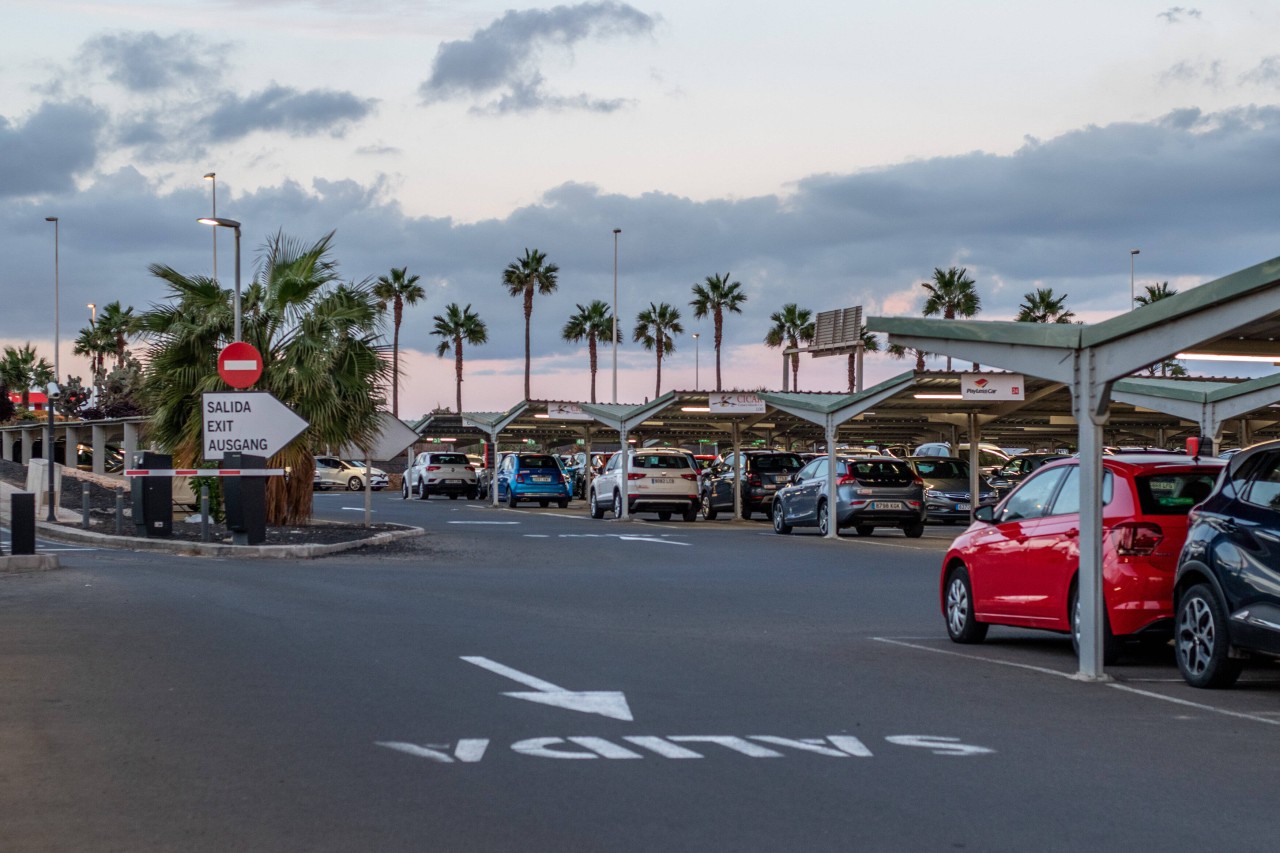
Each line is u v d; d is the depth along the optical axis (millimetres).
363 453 28812
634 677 9633
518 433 53094
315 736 7516
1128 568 10258
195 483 28219
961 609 12398
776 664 10414
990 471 38562
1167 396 24328
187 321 26500
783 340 91812
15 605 13750
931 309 70875
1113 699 9117
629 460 35656
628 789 6363
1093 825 5809
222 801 6102
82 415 58062
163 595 14773
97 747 7215
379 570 19156
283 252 27484
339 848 5375
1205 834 5684
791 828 5707
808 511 29891
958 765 6949
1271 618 8875
